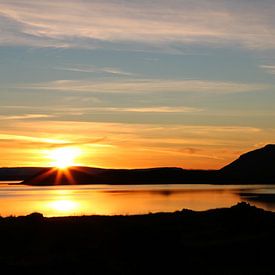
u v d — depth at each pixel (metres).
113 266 26.48
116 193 141.25
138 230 39.62
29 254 32.09
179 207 82.38
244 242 35.03
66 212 72.44
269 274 25.69
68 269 25.81
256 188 175.62
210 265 27.83
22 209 80.88
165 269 26.14
